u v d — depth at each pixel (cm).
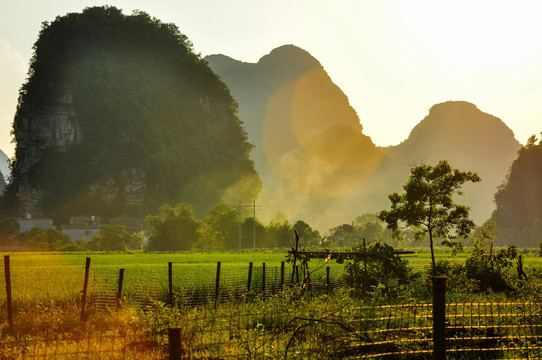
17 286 2767
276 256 6969
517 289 2181
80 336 1359
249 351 966
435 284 802
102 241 14500
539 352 1106
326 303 1584
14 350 1068
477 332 1253
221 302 2195
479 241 2809
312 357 1012
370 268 2197
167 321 1258
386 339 1142
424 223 2859
